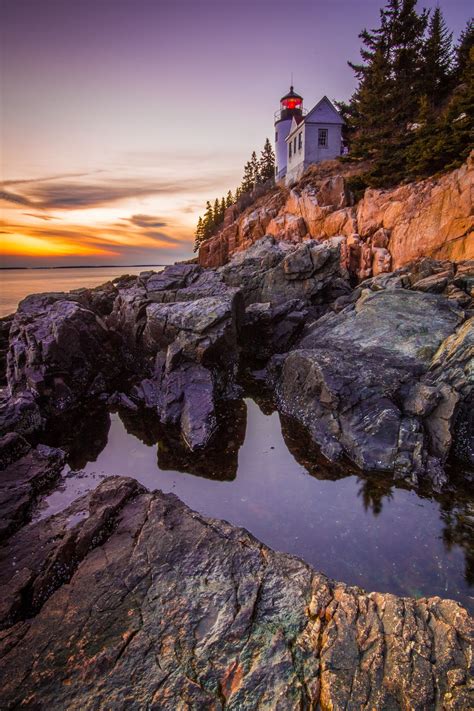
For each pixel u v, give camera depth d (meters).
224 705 5.34
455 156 26.73
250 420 16.16
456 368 13.36
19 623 6.73
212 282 23.56
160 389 18.03
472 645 5.79
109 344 21.75
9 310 46.16
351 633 6.19
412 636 6.00
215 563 7.71
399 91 33.53
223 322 18.02
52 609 6.91
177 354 17.39
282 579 7.33
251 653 6.00
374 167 32.41
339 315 20.50
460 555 8.95
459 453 12.59
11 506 10.50
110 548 8.24
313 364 15.23
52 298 23.11
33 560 8.37
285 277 25.98
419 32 35.25
